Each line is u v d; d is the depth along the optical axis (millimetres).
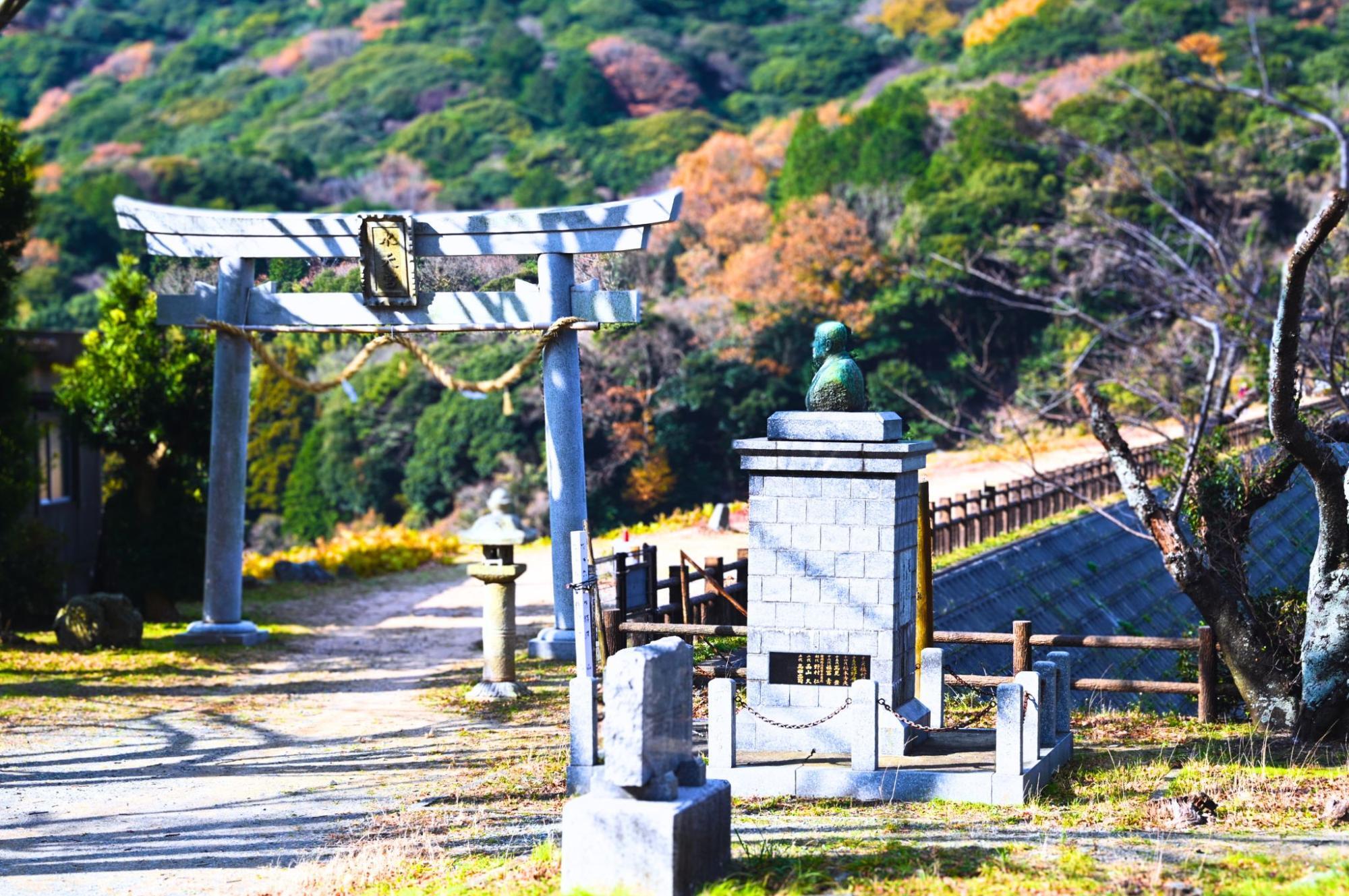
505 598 27406
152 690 28750
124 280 41125
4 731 24375
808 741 18375
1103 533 49562
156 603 39438
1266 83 35219
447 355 93250
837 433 18422
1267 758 19328
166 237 34000
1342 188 18109
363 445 97438
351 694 28453
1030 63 120875
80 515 47719
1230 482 25828
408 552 55562
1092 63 106625
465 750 22281
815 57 159125
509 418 88188
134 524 39812
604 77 155750
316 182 138875
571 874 13062
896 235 92062
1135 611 45344
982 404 87812
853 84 154750
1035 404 42094
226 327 33469
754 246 92312
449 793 19062
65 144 169250
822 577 18422
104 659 32062
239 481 35156
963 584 35656
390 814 17938
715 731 17359
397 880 14523
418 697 27875
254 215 33156
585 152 137875
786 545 18578
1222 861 13211
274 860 16016
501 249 31750
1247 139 80375
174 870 15727
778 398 88000
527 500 87062
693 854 13141
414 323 32656
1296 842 14133
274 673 31172
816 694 18438
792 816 16031
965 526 42094
